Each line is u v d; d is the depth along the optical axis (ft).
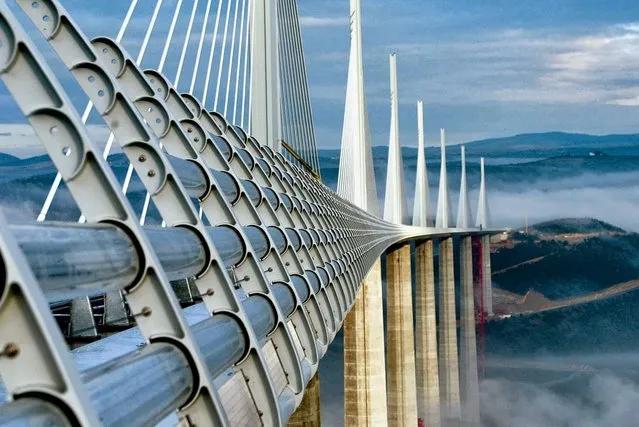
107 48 23.54
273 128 73.31
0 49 12.91
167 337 14.51
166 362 13.80
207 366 15.96
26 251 10.66
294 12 112.57
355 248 81.35
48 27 17.34
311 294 33.73
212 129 35.37
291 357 24.89
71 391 9.84
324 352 34.42
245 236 23.75
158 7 48.62
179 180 18.69
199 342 16.29
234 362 18.89
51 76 13.30
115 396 11.66
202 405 15.11
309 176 71.05
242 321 19.36
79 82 17.65
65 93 13.65
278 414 20.51
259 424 20.25
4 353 9.71
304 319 29.60
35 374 9.84
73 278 11.80
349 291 56.95
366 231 115.85
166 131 23.36
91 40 23.40
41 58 13.32
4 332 9.74
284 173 50.62
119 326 28.17
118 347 23.53
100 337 26.13
